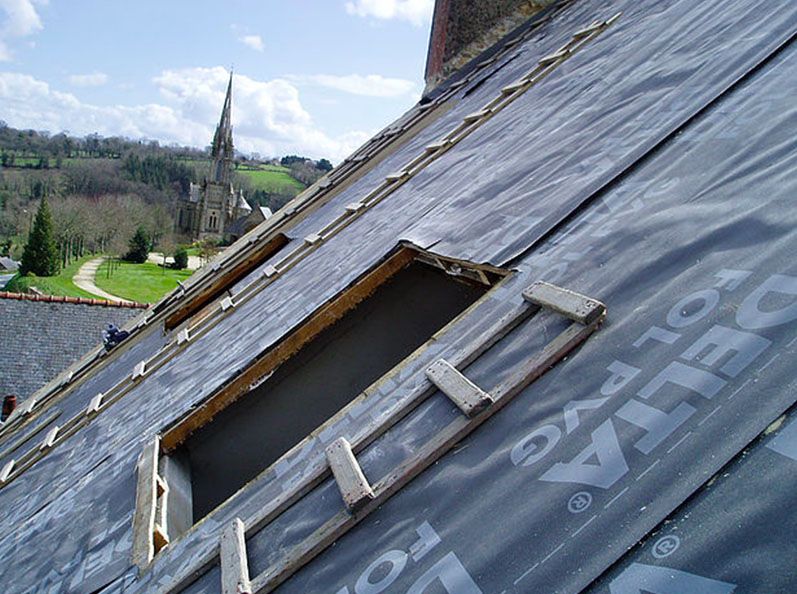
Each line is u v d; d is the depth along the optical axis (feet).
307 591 8.73
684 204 10.80
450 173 22.70
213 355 22.53
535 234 13.08
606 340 9.15
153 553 12.80
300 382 19.65
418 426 10.30
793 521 5.61
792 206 9.05
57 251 274.16
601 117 16.60
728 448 6.56
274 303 23.35
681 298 8.88
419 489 9.10
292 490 10.88
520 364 9.86
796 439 6.21
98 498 17.03
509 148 20.08
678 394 7.51
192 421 17.85
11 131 467.52
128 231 337.11
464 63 43.65
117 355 36.94
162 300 43.68
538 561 6.84
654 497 6.63
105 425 23.27
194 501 17.85
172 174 439.22
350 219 27.61
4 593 14.94
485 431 9.27
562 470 7.67
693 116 13.19
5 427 35.83
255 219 313.32
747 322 7.77
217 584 10.16
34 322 92.07
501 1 42.86
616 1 30.73
